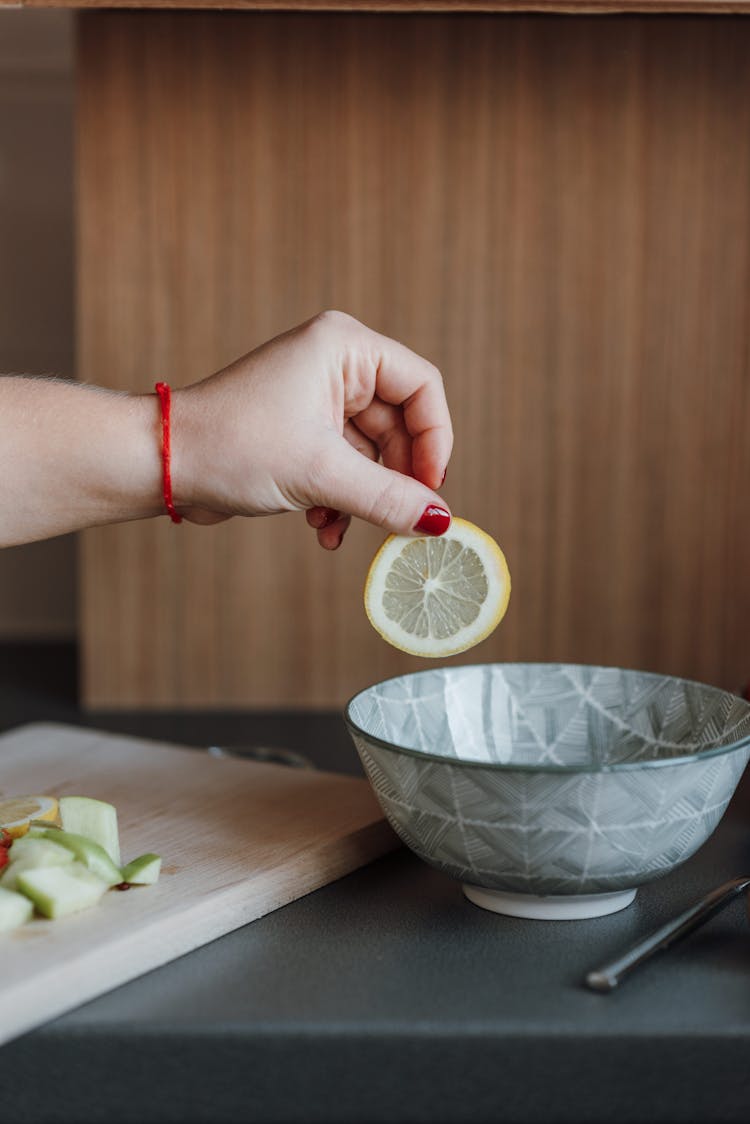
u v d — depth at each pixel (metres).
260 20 0.92
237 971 0.54
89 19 0.92
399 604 0.63
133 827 0.65
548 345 0.95
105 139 0.93
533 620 0.97
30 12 0.98
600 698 0.67
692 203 0.93
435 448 0.68
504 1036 0.49
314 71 0.92
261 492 0.62
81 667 0.99
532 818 0.53
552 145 0.93
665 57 0.92
